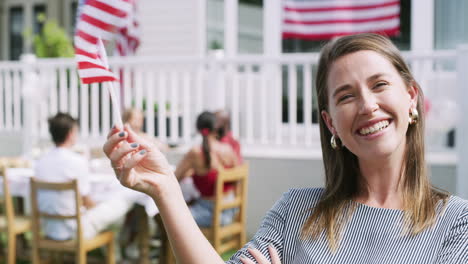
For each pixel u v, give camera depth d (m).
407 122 1.45
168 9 8.70
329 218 1.45
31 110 7.62
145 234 5.24
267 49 8.10
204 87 8.00
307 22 7.59
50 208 4.71
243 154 6.44
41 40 9.75
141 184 1.28
